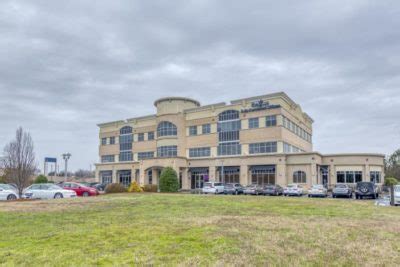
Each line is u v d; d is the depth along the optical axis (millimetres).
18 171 36094
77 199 22422
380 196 36031
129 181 71562
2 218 12688
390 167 76875
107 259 6934
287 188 41094
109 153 77812
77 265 6543
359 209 17141
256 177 52938
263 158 52219
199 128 61750
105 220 11945
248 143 55125
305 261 7008
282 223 11391
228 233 9453
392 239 9219
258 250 7734
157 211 14891
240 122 56625
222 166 56406
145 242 8375
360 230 10391
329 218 12977
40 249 7738
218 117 59469
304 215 13875
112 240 8617
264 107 54156
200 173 59688
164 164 58781
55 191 27672
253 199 22734
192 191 48938
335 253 7660
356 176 49281
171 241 8477
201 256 7160
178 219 12031
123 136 75375
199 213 14078
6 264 6602
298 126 62844
